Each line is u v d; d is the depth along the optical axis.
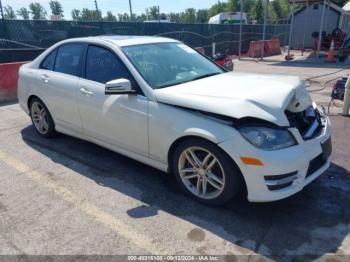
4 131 5.48
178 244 2.71
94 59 4.01
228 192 2.98
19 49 11.31
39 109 5.00
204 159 3.09
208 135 2.87
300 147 2.85
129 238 2.79
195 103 3.00
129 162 4.22
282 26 26.86
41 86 4.66
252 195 2.83
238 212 3.11
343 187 3.51
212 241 2.73
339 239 2.72
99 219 3.05
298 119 3.19
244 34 22.23
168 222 2.99
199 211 3.14
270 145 2.74
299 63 15.69
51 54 4.70
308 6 25.33
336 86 6.53
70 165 4.17
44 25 12.04
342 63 15.34
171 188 3.57
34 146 4.80
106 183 3.70
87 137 4.25
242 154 2.75
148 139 3.40
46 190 3.58
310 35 25.98
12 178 3.85
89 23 13.34
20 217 3.10
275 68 13.89
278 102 2.88
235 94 2.99
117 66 3.71
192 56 4.31
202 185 3.19
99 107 3.82
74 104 4.17
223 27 20.00
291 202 3.24
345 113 6.03
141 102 3.37
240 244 2.69
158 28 15.92
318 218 3.00
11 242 2.76
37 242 2.76
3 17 11.05
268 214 3.06
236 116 2.76
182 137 3.10
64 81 4.29
